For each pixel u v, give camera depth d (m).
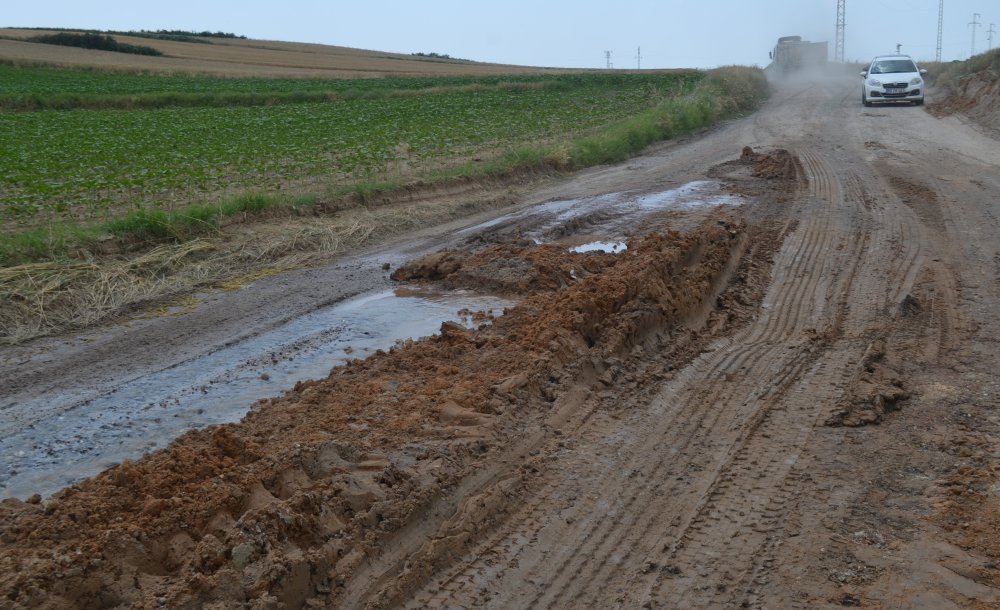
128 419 6.11
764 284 9.53
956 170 16.83
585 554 4.36
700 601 3.96
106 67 61.53
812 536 4.46
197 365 7.28
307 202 13.65
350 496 4.47
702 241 10.16
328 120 33.41
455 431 5.45
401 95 49.25
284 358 7.46
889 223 12.27
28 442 5.72
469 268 10.18
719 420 5.99
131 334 8.14
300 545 4.08
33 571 3.44
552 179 18.27
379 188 14.79
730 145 22.73
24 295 8.70
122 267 9.97
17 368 7.18
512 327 7.78
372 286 10.00
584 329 7.27
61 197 14.93
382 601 3.88
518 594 4.03
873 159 18.47
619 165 20.31
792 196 14.65
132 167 18.53
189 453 4.79
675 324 8.00
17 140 25.34
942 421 5.88
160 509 4.13
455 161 19.83
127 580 3.63
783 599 3.96
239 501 4.31
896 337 7.66
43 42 77.12
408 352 7.14
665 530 4.58
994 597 3.95
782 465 5.29
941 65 44.34
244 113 37.81
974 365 6.93
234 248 11.28
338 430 5.44
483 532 4.52
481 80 61.97
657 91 42.16
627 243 11.18
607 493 4.96
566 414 6.00
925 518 4.63
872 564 4.21
